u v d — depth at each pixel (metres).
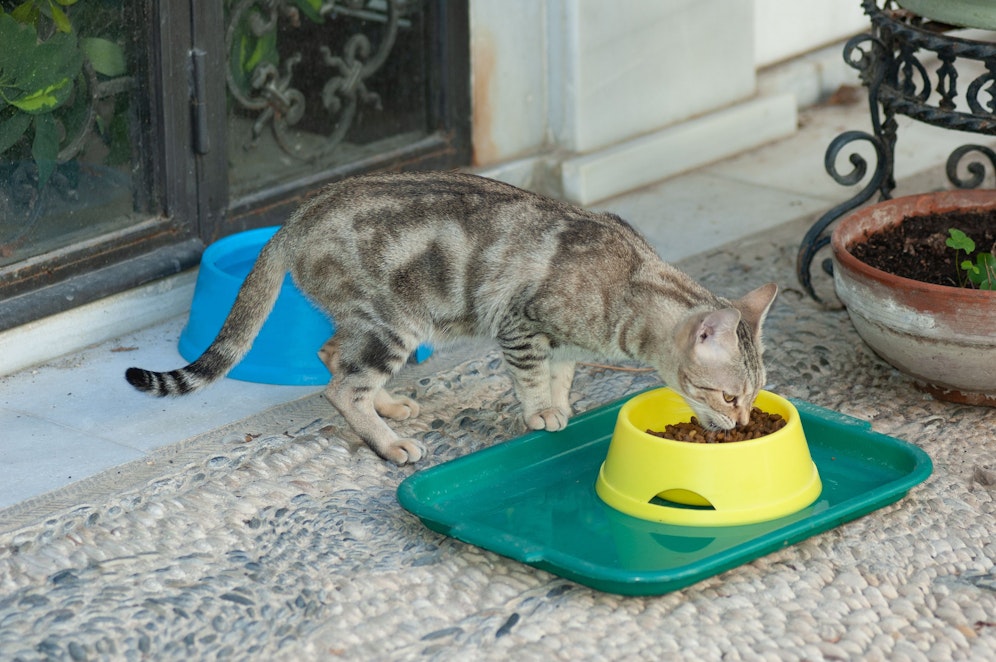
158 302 2.71
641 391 2.56
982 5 2.47
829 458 2.37
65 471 2.37
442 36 2.98
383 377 2.41
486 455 2.35
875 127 2.64
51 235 2.62
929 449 2.42
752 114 3.27
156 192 2.71
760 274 2.83
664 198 3.09
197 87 2.70
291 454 2.40
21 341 2.58
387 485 2.36
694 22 3.18
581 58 3.06
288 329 2.55
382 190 2.38
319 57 2.87
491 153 3.09
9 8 2.53
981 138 3.28
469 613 2.16
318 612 2.15
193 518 2.29
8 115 2.55
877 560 2.23
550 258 2.36
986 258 2.46
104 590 2.17
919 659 2.10
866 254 2.55
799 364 2.60
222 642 2.12
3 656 2.09
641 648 2.11
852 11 3.57
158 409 2.50
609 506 2.30
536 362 2.40
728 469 2.24
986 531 2.27
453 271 2.37
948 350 2.41
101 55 2.62
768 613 2.15
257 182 2.84
